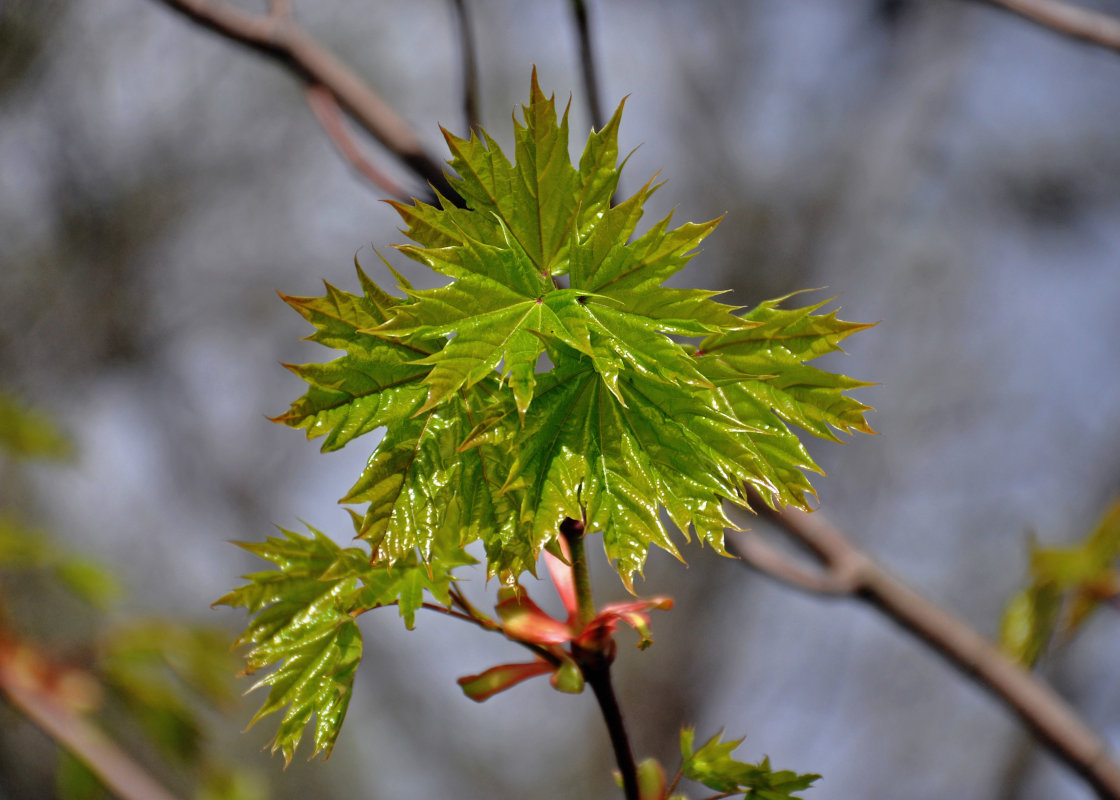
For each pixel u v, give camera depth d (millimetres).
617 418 884
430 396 870
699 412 884
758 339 889
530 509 878
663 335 882
